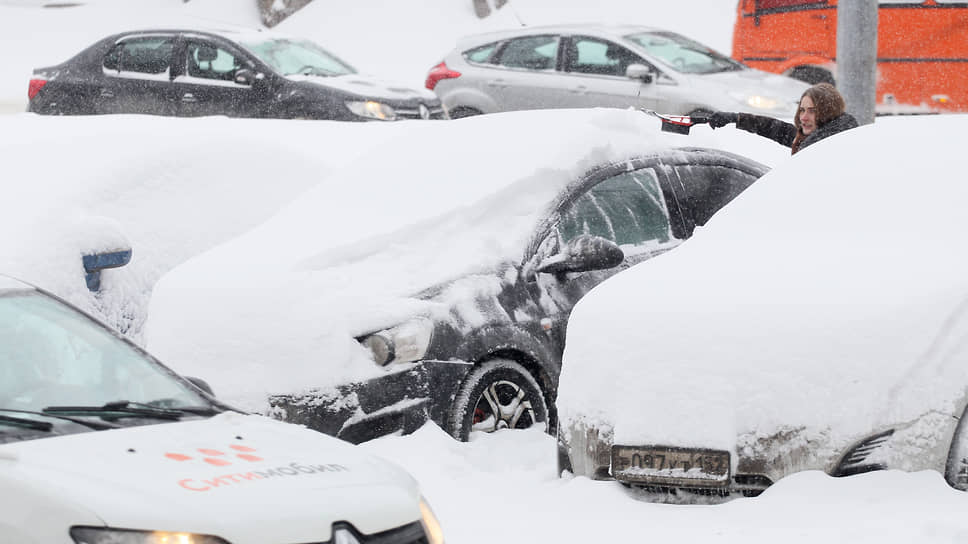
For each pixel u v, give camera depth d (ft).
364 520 30.53
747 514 41.57
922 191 49.88
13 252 61.72
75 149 71.10
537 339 57.52
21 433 32.63
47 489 28.81
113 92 128.26
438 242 58.59
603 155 64.18
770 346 43.29
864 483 41.27
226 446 32.81
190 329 54.85
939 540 37.83
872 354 42.11
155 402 36.63
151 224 68.49
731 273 47.55
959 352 41.68
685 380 43.93
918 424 41.37
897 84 137.90
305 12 246.06
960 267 44.39
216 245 70.49
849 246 48.16
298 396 52.54
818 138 73.20
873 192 50.75
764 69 147.33
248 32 130.41
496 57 135.95
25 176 67.77
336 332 53.67
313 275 55.88
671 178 66.33
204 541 28.22
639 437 44.21
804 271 46.34
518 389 57.11
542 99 130.93
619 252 57.98
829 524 39.86
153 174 69.82
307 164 78.18
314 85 120.47
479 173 62.39
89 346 37.81
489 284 57.36
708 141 72.33
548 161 62.23
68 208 64.95
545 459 53.06
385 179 63.72
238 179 73.51
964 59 136.87
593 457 45.80
